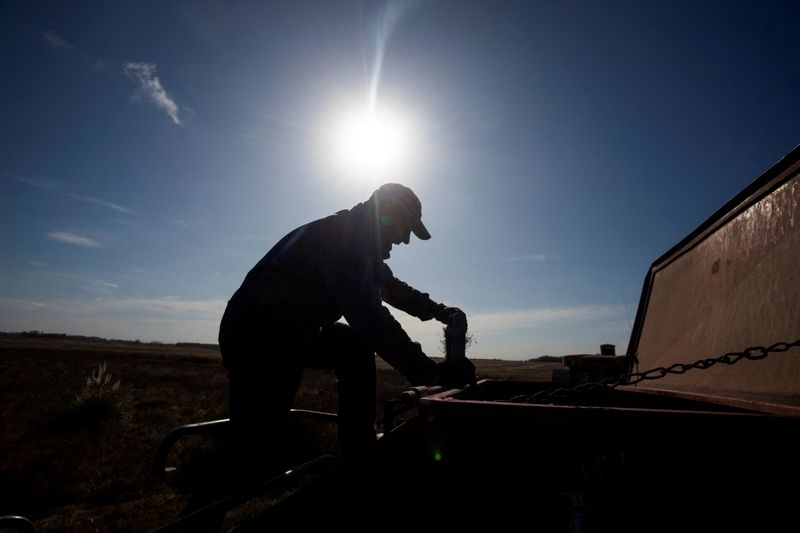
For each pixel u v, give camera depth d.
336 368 2.17
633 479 1.13
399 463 1.33
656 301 3.19
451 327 2.42
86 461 6.39
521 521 1.21
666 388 2.40
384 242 2.05
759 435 1.07
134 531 4.14
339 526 1.30
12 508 4.73
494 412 1.27
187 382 18.73
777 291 1.74
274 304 1.87
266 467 1.81
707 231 2.55
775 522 1.03
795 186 1.78
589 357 4.80
